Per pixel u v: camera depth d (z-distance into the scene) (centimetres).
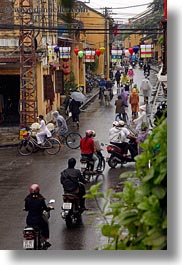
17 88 3092
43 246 1088
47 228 1112
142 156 364
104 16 4066
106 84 4378
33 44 2686
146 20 3000
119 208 378
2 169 2008
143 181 348
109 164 1962
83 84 4878
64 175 1317
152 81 5075
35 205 1088
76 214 1298
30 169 1994
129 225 356
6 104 3098
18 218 1366
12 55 2773
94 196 402
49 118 3259
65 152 2319
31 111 2744
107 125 3111
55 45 3516
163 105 1545
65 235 1222
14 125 2942
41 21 2656
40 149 2334
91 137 1794
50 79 3111
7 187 1717
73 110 3034
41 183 1767
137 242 349
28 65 2720
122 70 6469
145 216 330
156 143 355
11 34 2808
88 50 3747
